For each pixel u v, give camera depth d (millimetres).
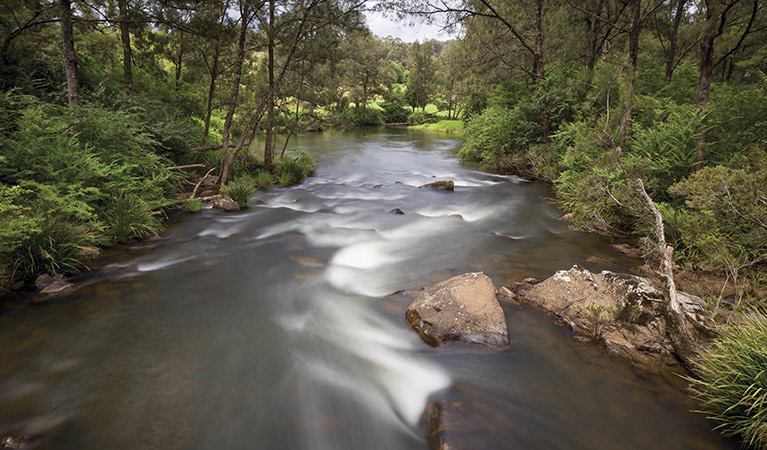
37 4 9938
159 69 15719
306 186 13867
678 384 3352
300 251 7000
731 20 11867
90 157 7523
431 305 4355
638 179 6379
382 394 3393
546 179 14648
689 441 2775
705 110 7957
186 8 10492
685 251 6066
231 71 15375
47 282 5086
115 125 8602
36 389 3277
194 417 3061
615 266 6082
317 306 4930
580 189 8445
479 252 6918
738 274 5316
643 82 15320
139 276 5691
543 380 3471
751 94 7969
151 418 3023
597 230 8086
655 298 3988
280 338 4211
